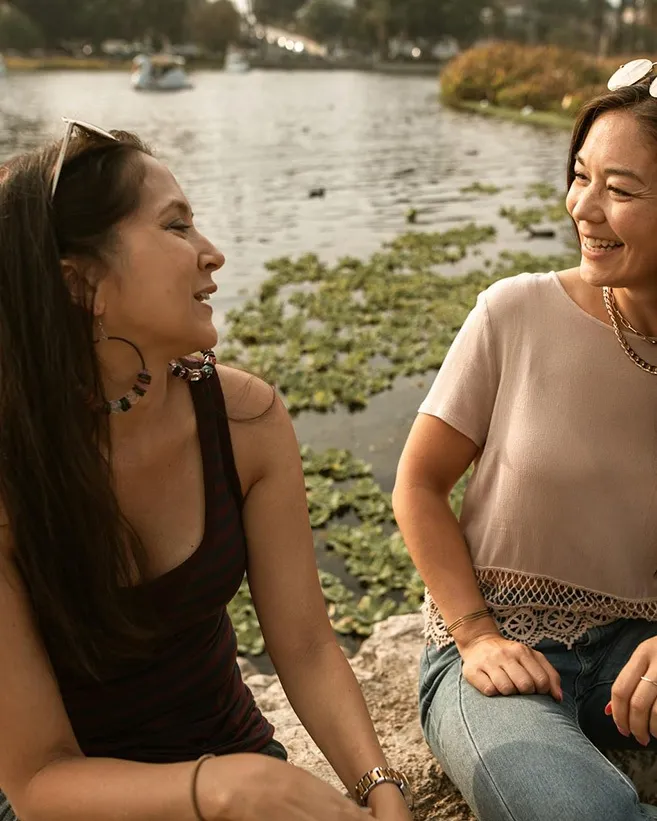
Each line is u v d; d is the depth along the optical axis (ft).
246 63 333.21
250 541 5.91
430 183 63.67
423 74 286.05
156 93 182.80
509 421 6.77
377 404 23.36
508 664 6.37
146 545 5.41
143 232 4.92
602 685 6.76
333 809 4.72
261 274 38.32
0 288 4.77
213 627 5.67
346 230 47.96
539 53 127.13
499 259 39.52
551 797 5.58
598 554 6.64
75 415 4.86
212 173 69.36
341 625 14.03
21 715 5.02
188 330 5.09
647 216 5.94
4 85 208.03
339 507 17.88
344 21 395.75
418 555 6.95
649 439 6.50
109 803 4.80
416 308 31.94
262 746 6.01
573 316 6.61
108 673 5.35
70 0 362.53
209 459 5.54
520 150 81.00
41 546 4.96
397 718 8.28
